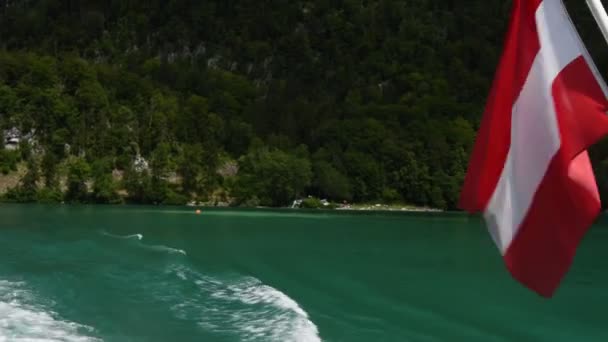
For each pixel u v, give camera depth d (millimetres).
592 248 45969
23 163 137375
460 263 33531
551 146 5848
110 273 26516
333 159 149500
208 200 134250
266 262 31969
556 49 5930
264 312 19172
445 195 141125
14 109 148125
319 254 36344
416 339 16547
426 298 22844
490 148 6398
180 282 24656
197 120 166000
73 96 160625
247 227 58906
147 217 73250
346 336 16656
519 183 6082
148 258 31891
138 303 20375
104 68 191625
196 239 44062
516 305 21781
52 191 122000
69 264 29094
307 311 19844
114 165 143875
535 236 5918
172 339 15828
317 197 144000
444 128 172000
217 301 20906
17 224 57094
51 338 15461
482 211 6418
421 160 147625
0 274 25797
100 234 46281
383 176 147500
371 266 31531
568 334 17766
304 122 182125
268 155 135625
